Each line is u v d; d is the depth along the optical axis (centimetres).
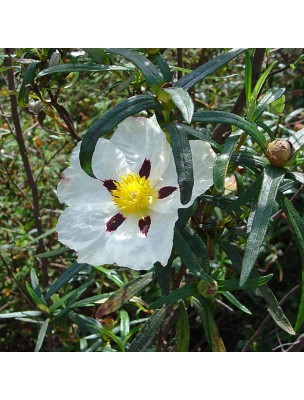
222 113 20
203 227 23
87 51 23
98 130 19
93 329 31
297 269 48
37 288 31
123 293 23
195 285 22
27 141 46
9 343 47
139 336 23
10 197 46
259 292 22
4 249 42
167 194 21
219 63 21
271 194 19
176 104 18
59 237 21
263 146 20
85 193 21
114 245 20
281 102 25
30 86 26
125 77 25
